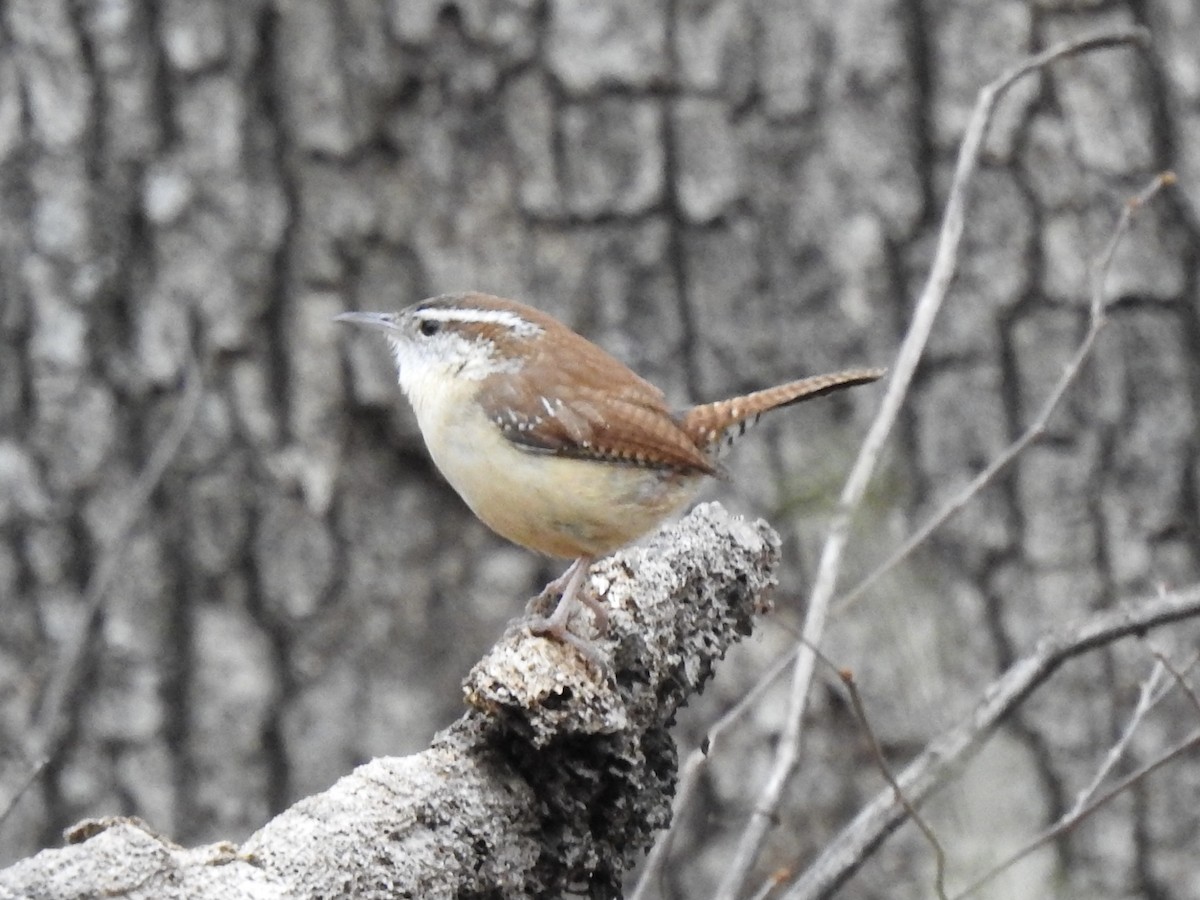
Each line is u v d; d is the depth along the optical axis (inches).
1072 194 473.7
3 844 456.1
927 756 332.2
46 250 463.2
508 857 267.1
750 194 462.9
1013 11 469.7
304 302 462.9
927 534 337.7
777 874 322.7
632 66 460.1
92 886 227.6
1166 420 474.3
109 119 463.8
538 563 465.1
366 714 459.5
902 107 466.0
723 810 454.6
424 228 462.6
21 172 466.3
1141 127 477.7
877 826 327.0
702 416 363.6
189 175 463.2
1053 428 468.4
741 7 463.2
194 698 459.5
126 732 457.7
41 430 463.2
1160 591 346.3
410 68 462.3
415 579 463.5
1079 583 466.6
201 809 457.7
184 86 462.9
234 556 459.8
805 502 424.8
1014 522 466.9
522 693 265.6
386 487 464.4
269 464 460.8
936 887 300.0
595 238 461.4
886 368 404.5
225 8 462.6
